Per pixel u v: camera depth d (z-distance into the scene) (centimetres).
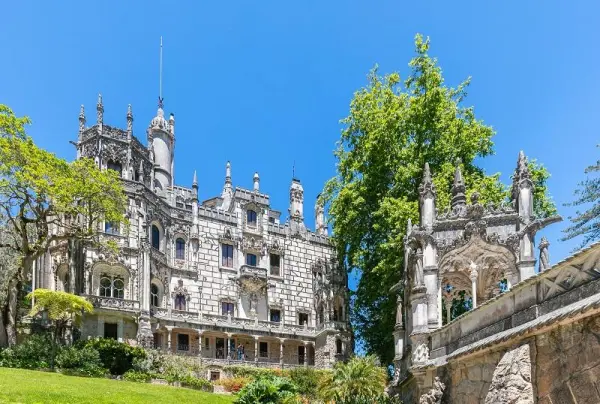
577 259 1163
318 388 3048
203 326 6134
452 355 1748
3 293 5012
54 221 4781
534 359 1230
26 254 4550
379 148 4434
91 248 5597
